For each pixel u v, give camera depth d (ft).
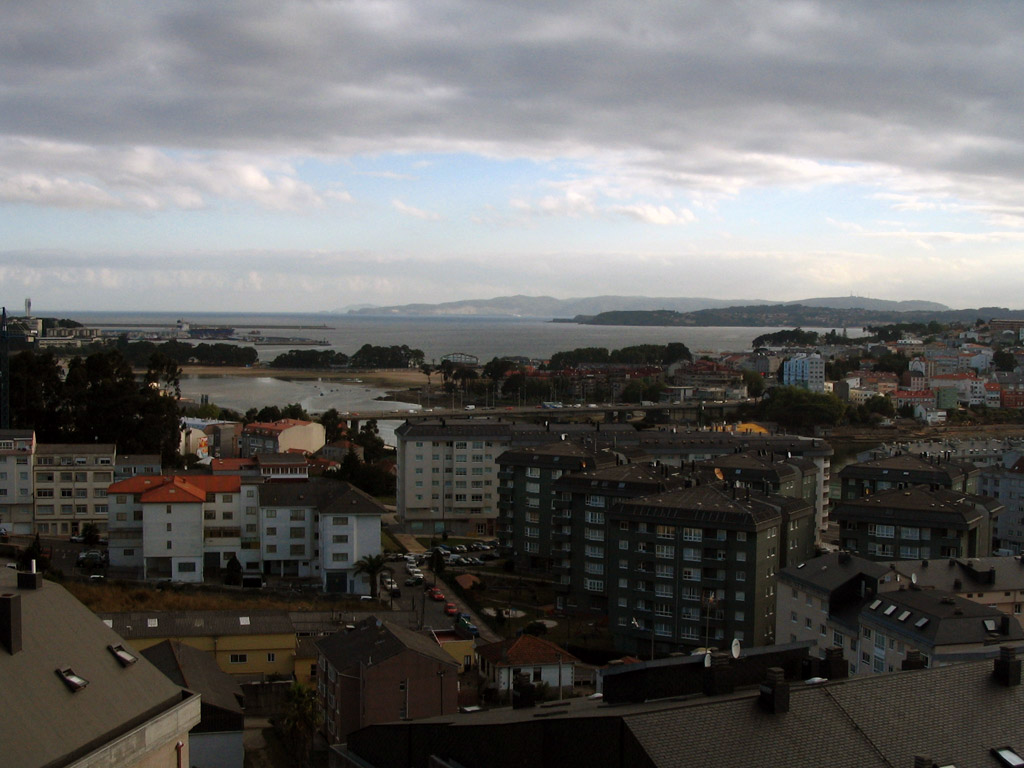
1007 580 379.55
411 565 584.40
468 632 431.84
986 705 162.40
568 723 150.41
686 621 454.40
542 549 606.55
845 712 154.10
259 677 370.32
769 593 453.58
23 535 609.01
